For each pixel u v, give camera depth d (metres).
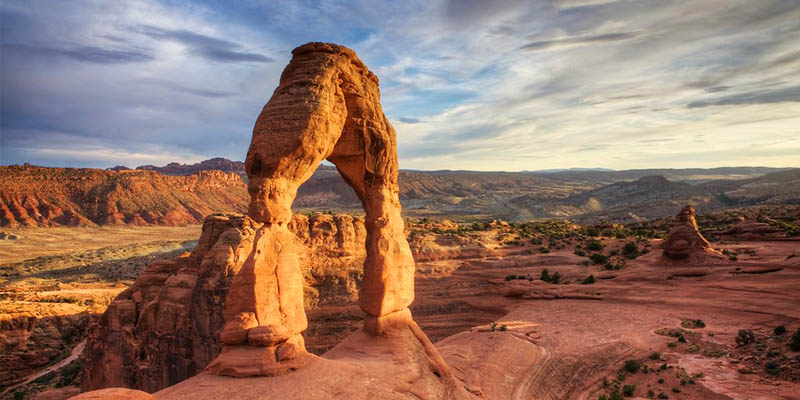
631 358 35.28
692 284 54.09
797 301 43.06
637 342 38.50
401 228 24.05
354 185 23.06
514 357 32.56
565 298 54.81
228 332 16.89
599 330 41.97
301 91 18.16
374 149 22.19
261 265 17.30
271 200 17.62
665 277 57.28
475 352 33.28
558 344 37.69
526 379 29.42
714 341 37.59
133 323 41.97
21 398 48.31
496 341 36.19
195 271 40.03
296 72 19.09
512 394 26.50
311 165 18.45
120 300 43.72
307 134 17.50
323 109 18.08
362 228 51.88
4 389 54.28
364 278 22.67
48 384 51.62
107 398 10.90
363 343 22.09
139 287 44.00
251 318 17.08
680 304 48.69
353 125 21.61
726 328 40.56
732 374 30.83
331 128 18.78
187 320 37.47
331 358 20.58
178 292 39.22
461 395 21.50
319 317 45.00
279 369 16.67
